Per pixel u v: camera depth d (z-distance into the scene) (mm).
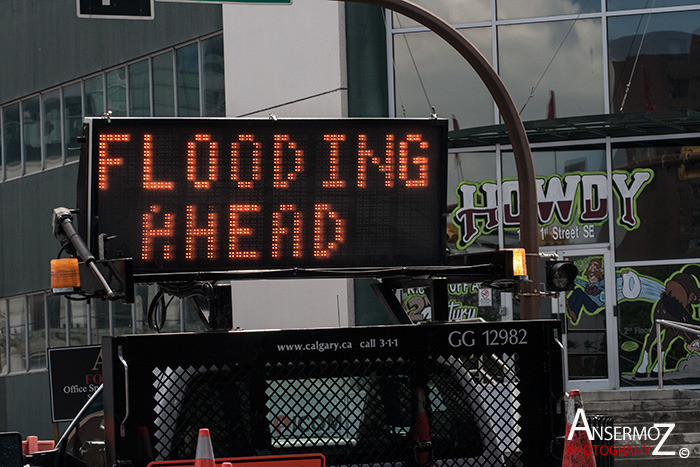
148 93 61781
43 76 68875
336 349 13336
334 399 13352
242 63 53188
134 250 15305
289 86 51188
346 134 15961
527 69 50594
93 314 65750
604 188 49656
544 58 50500
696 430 41156
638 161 49469
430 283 14969
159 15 60469
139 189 15320
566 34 50375
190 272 15250
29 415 70375
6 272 72125
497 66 50781
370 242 16047
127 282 13258
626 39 50000
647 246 49250
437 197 16234
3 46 72125
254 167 15734
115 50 63562
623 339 49062
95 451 16219
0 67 72375
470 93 50500
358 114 49594
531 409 13812
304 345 13258
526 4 50812
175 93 60000
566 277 25594
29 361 70812
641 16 49938
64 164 67938
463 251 50188
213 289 15023
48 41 68438
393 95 50656
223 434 12992
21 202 70938
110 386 12766
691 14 49656
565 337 49344
